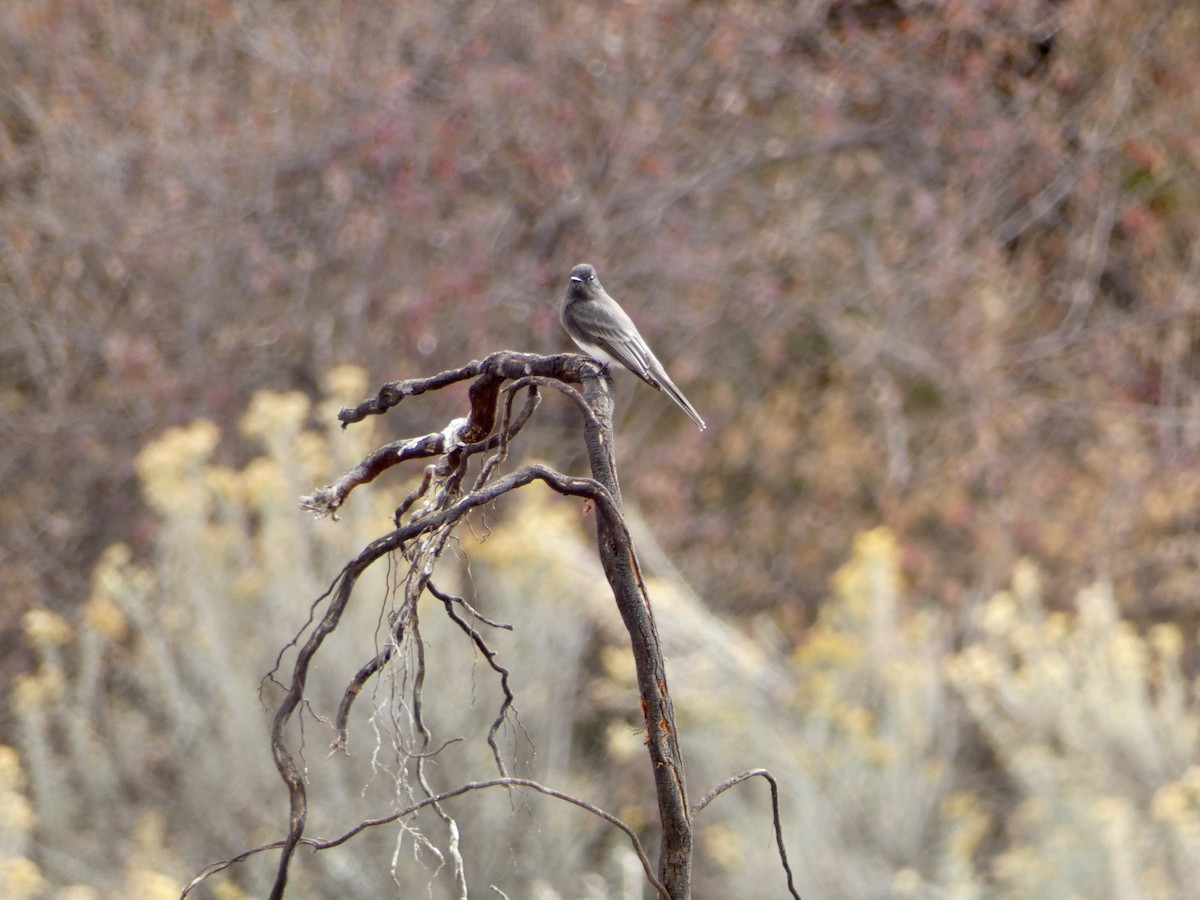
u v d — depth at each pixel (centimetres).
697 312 1552
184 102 1494
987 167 1700
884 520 1501
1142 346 1692
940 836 940
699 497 1524
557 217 1527
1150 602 1434
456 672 927
